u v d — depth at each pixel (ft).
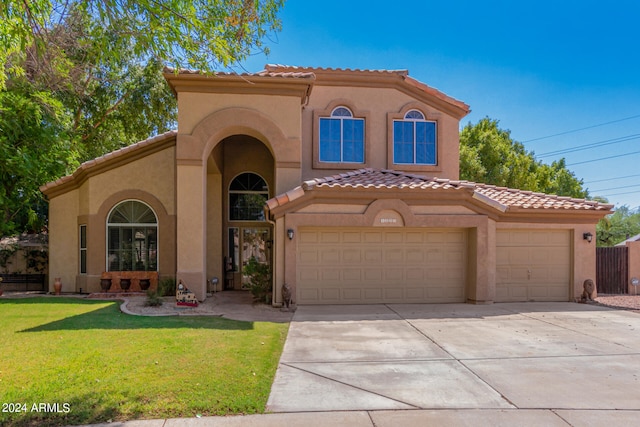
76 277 53.67
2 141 48.24
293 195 41.52
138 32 22.82
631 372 22.29
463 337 29.63
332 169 53.88
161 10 22.27
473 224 44.16
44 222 72.84
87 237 51.80
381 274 44.50
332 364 23.38
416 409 17.48
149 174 51.78
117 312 37.76
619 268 55.83
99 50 24.03
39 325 31.40
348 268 44.06
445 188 43.24
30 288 60.54
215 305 43.37
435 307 42.27
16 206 56.08
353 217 42.73
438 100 57.00
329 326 33.19
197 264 44.29
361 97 55.57
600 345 27.55
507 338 29.35
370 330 31.81
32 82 51.06
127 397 17.79
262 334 29.71
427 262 45.14
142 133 84.74
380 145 55.47
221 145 56.90
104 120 82.23
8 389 18.48
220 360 22.91
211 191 56.80
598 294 54.60
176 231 48.85
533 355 25.26
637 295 53.62
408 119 56.49
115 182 51.55
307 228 43.68
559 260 47.39
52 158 54.54
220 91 45.34
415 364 23.45
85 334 28.50
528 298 46.62
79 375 20.24
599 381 20.92
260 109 45.96
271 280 44.60
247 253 58.85
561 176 117.39
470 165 92.17
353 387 19.88
